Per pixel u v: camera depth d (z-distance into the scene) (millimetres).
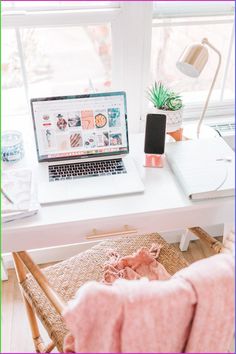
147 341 766
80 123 1286
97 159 1310
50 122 1270
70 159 1308
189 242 1992
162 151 1271
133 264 1282
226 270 808
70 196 1142
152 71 1670
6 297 1745
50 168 1272
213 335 819
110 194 1149
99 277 1272
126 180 1205
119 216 1094
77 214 1095
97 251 1368
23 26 1386
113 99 1287
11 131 1355
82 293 771
